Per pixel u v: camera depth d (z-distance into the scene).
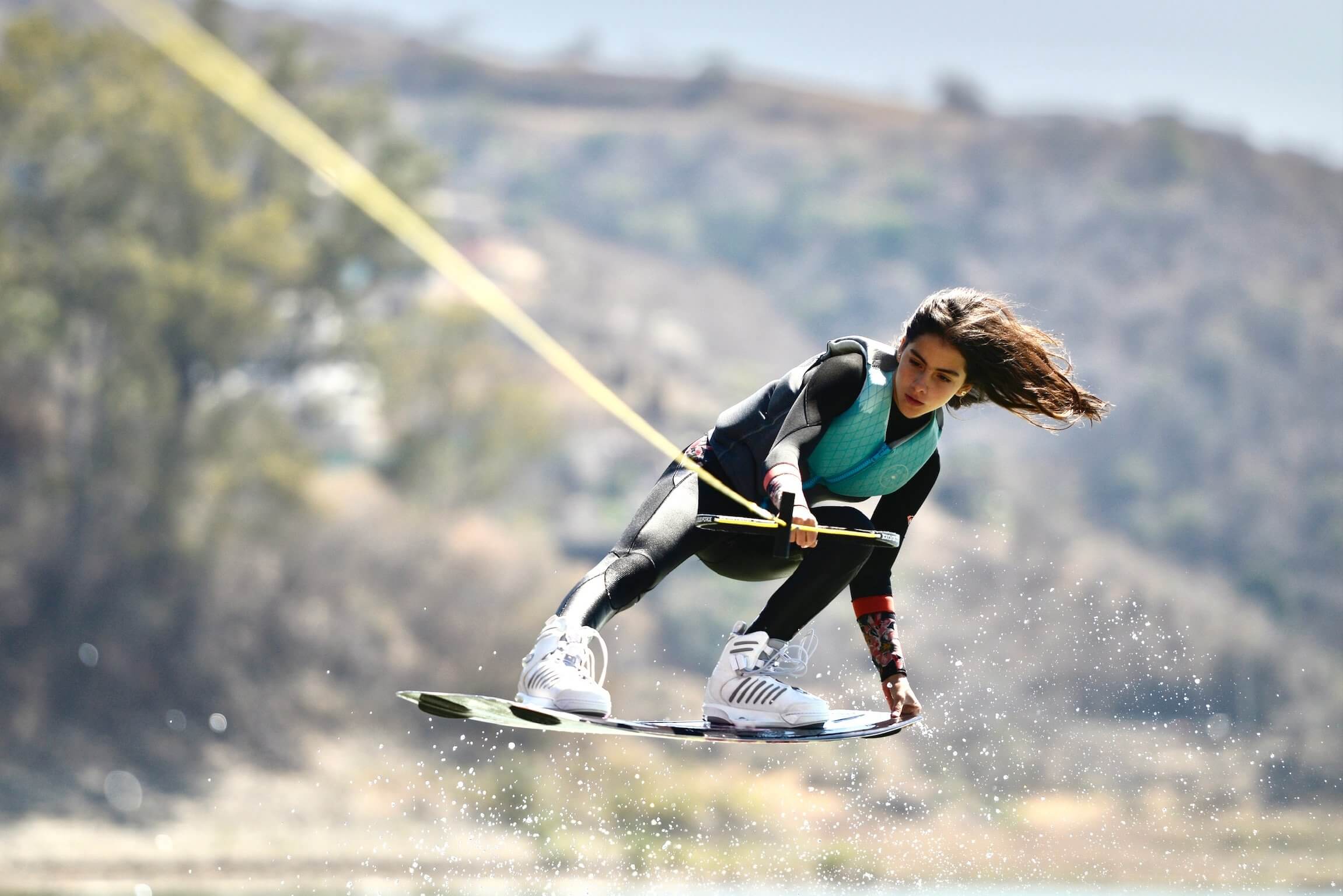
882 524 19.00
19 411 167.12
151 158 172.38
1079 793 147.38
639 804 124.56
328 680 169.25
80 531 165.25
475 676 174.75
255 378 195.12
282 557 173.50
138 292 166.62
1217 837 151.62
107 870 129.25
